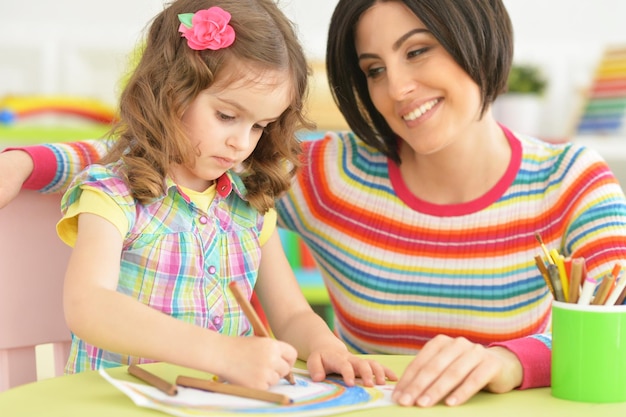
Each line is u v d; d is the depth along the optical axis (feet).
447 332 5.47
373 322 5.60
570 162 5.39
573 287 3.64
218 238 4.77
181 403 3.40
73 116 10.14
